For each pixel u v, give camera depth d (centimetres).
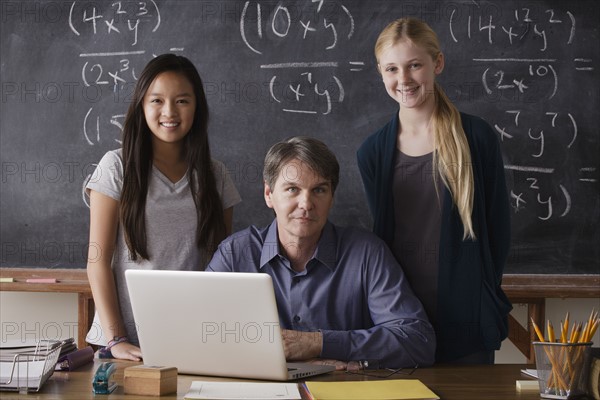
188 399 133
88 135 271
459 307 197
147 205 204
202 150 210
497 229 205
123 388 143
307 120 271
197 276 149
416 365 169
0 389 139
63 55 272
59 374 156
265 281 145
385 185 203
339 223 272
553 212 271
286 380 150
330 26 271
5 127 271
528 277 269
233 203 225
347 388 141
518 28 270
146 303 154
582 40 270
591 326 142
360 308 183
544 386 139
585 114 271
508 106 271
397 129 204
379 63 201
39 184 272
